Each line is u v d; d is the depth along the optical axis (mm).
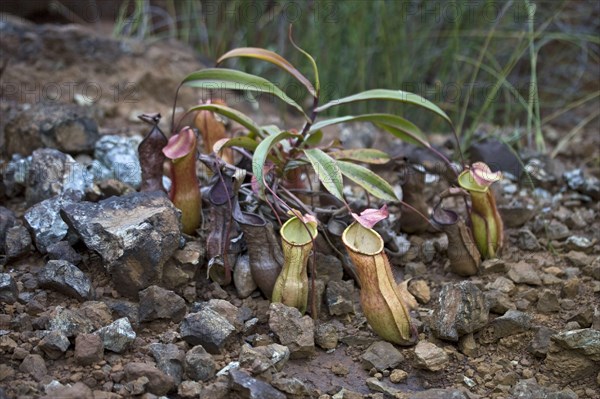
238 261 1488
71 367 1348
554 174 1821
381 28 2070
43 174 1589
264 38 2260
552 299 1481
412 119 2107
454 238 1525
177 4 2361
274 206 1514
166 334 1395
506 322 1434
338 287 1472
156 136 1535
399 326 1403
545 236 1650
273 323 1397
